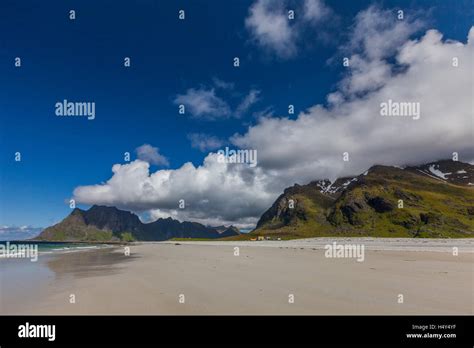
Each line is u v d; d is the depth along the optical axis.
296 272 24.70
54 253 68.81
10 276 28.42
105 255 59.03
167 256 50.22
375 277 20.81
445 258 30.25
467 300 14.41
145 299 16.94
